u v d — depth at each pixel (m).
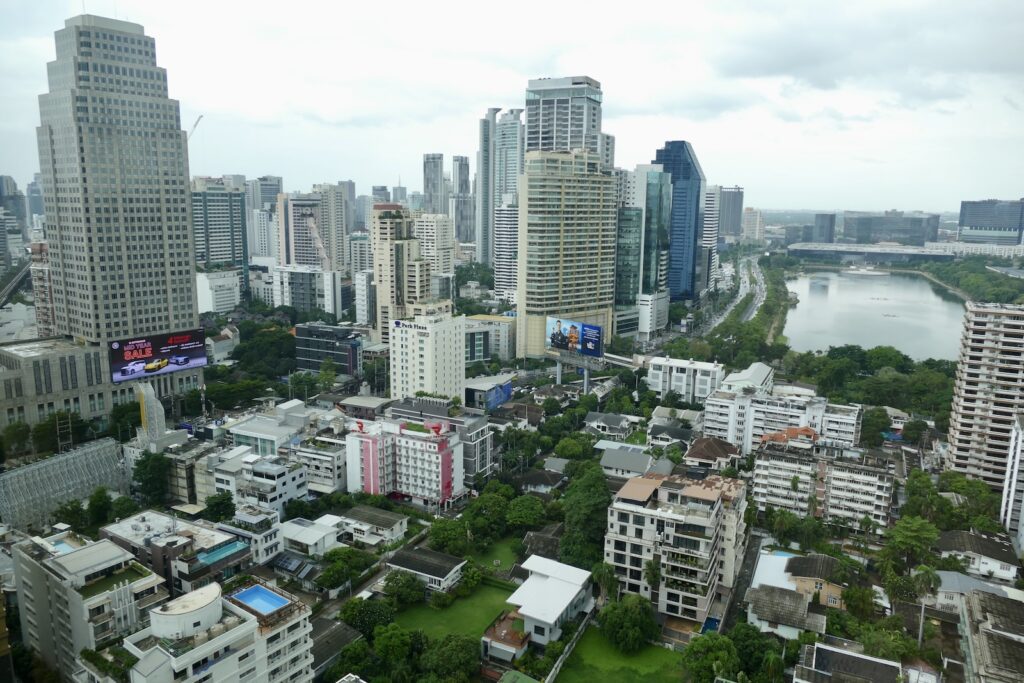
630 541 186.88
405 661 156.75
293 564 198.75
